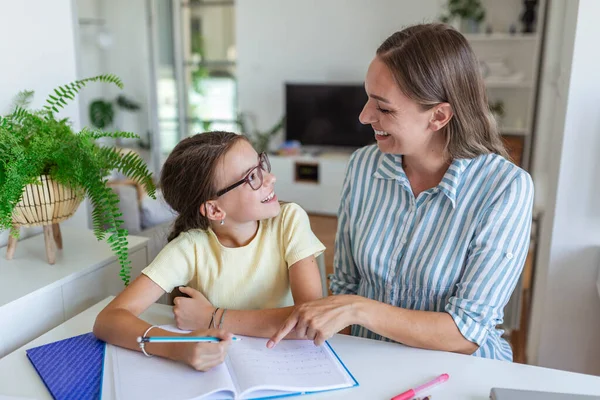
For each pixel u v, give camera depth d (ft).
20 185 4.08
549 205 6.26
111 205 4.35
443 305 3.72
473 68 3.49
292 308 3.45
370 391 2.97
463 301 3.40
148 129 17.89
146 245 5.34
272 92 18.26
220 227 3.76
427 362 3.27
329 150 17.63
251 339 3.47
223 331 3.16
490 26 15.28
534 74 14.57
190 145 3.53
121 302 3.58
